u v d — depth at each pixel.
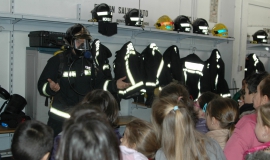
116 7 4.08
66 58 2.40
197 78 4.54
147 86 4.01
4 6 3.30
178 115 1.38
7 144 3.28
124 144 1.65
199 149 1.39
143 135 1.62
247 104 2.24
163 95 1.96
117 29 3.88
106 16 3.54
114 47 4.09
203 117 2.33
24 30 3.36
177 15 4.69
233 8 5.03
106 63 3.71
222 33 4.73
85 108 1.07
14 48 3.34
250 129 1.59
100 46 3.62
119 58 3.84
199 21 4.52
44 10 3.55
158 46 4.46
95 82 2.52
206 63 4.62
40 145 1.30
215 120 1.84
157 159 1.44
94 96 1.65
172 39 4.61
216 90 4.71
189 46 4.79
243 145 1.58
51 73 2.35
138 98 4.08
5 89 3.29
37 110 3.12
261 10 5.68
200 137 1.45
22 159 1.28
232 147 1.58
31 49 3.25
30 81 3.28
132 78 3.81
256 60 5.39
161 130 1.53
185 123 1.38
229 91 4.80
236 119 1.82
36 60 3.13
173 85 2.03
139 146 1.61
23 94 3.42
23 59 3.40
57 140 1.56
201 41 4.95
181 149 1.35
